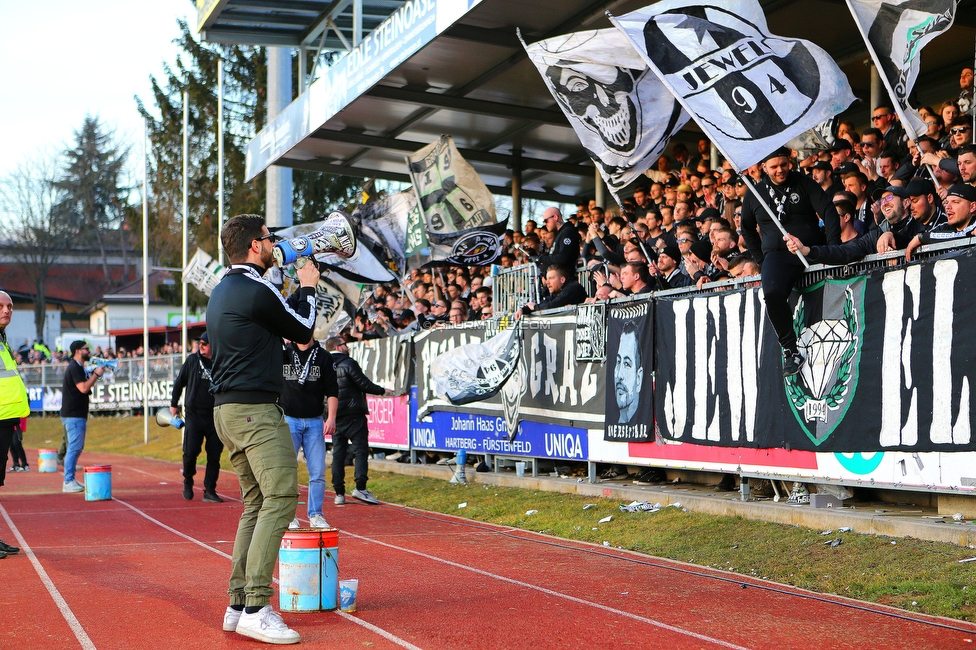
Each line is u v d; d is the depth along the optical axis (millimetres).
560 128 18016
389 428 16062
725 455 9039
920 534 6934
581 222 16156
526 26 14070
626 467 11328
